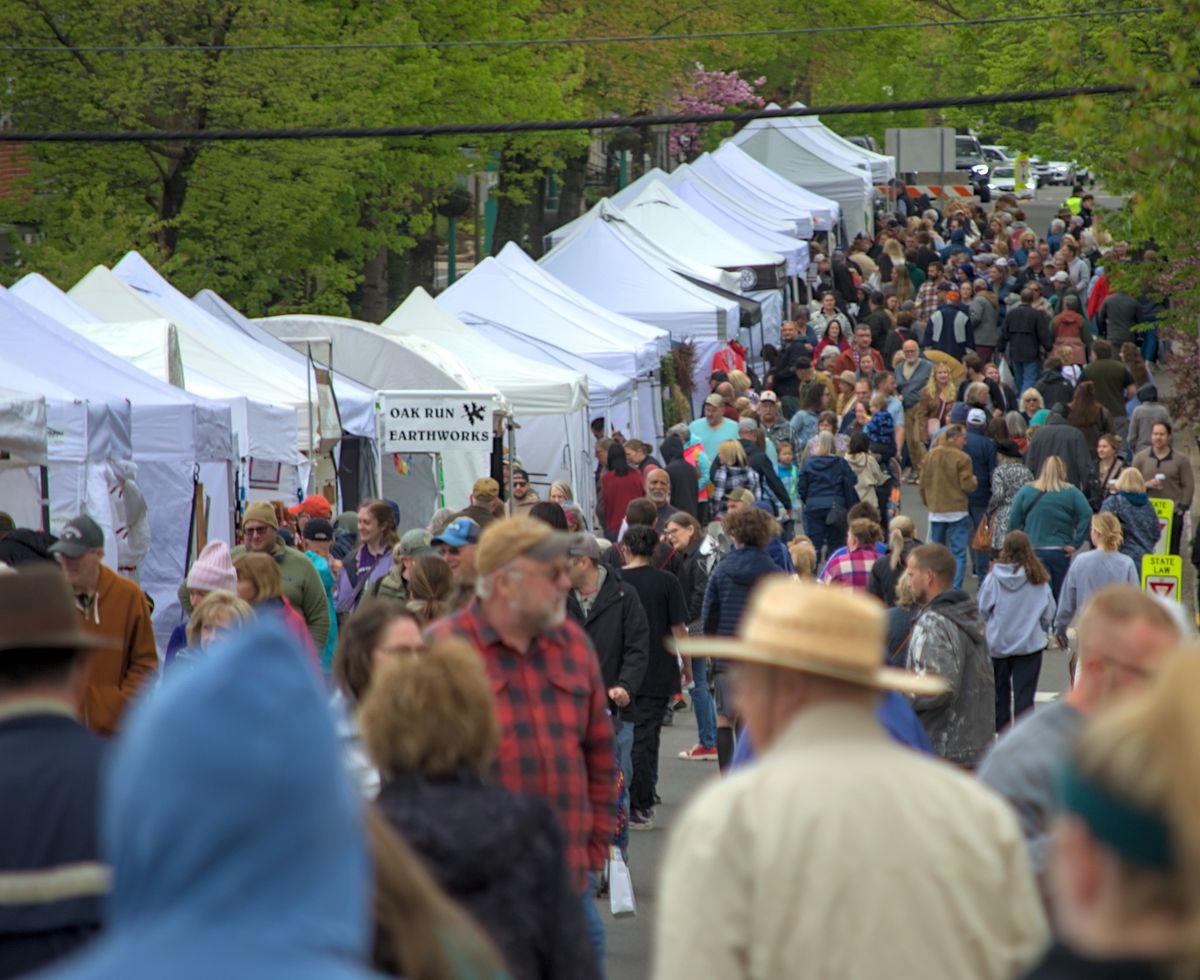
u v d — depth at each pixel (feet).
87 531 88.38
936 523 204.54
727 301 337.93
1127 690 49.01
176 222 295.69
